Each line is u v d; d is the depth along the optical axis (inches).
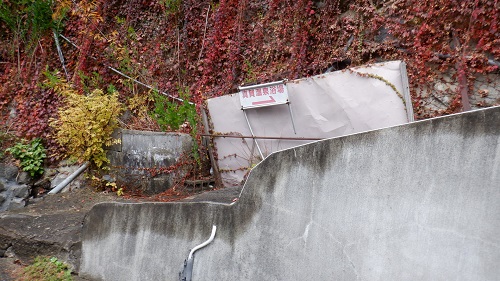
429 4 264.5
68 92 410.9
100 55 436.1
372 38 288.5
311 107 272.8
